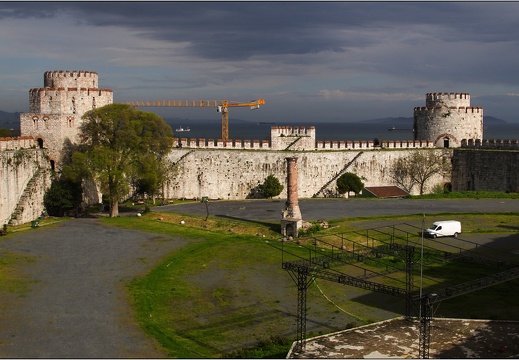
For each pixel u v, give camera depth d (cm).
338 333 3916
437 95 11106
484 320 4109
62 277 5222
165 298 4712
